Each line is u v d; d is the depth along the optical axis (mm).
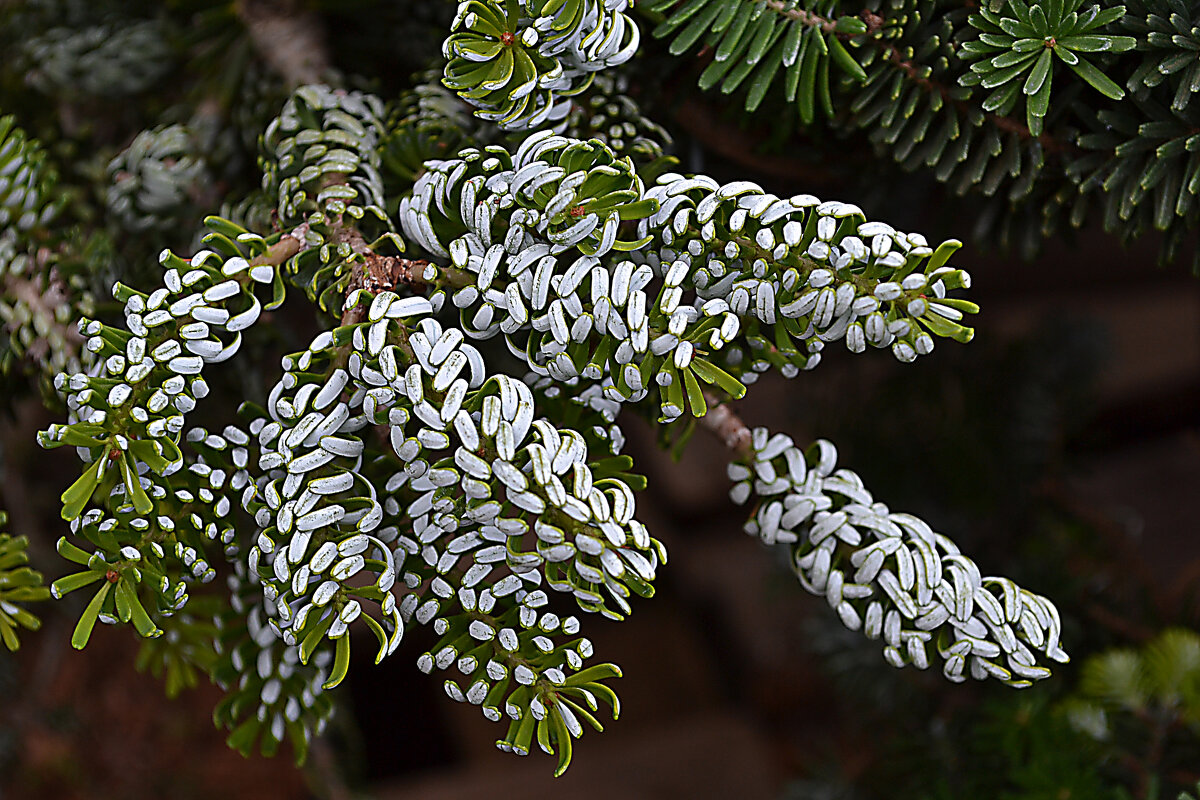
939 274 689
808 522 741
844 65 750
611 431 735
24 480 1144
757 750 2043
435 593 702
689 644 2314
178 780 1598
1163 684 865
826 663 1146
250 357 814
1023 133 758
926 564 721
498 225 702
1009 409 1167
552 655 702
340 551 693
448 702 2035
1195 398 1863
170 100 880
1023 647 719
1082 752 858
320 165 744
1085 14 730
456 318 746
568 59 715
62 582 697
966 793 885
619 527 686
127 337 701
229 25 849
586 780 1975
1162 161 747
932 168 784
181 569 747
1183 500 1731
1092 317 1305
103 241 801
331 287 714
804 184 820
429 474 688
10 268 781
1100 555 1150
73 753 1562
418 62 854
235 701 759
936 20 763
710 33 752
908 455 1138
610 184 691
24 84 872
